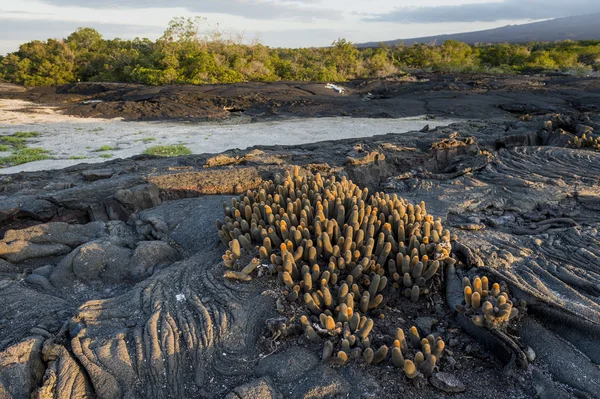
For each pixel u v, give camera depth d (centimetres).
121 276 595
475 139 1371
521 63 5609
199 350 428
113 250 622
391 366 410
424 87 3516
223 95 3097
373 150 1139
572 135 1393
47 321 486
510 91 3253
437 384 395
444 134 1386
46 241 685
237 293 493
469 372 420
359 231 528
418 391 391
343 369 406
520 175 987
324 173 1002
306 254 520
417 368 401
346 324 436
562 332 453
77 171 1115
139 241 689
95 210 845
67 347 440
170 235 709
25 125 2362
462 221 745
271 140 1994
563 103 2828
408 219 597
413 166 1149
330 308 469
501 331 444
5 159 1603
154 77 3697
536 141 1458
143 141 1977
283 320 443
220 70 3866
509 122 1695
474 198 852
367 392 382
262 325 454
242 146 1872
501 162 1075
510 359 421
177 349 429
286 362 411
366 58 5800
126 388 399
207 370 417
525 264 570
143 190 858
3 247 642
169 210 783
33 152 1733
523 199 854
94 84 3647
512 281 502
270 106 2906
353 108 2834
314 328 438
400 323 475
